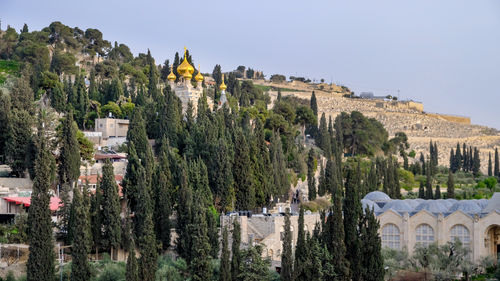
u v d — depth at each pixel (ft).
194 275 510.58
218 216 624.59
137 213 569.23
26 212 583.17
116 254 559.79
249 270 518.37
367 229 552.00
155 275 508.53
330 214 555.69
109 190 561.43
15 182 649.61
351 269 540.93
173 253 573.33
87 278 492.13
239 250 526.98
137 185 587.68
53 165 623.77
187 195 570.87
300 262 516.32
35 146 647.56
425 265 618.44
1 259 525.34
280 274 531.91
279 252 599.57
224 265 508.94
